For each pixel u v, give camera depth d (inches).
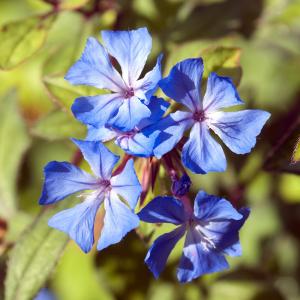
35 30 10.1
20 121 11.2
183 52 9.9
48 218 9.4
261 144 11.0
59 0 10.2
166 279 11.3
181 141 8.7
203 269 8.5
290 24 11.4
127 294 11.3
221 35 11.1
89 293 11.8
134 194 8.3
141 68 8.5
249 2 11.3
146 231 9.0
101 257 11.1
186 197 8.6
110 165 8.4
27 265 9.3
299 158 8.3
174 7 11.2
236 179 11.0
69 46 10.5
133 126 8.2
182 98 8.4
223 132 8.4
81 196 8.9
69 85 9.7
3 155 11.2
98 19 10.7
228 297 11.4
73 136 10.0
